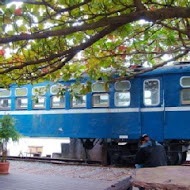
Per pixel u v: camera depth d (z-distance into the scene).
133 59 7.61
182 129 10.65
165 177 3.71
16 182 8.88
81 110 12.48
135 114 11.43
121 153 12.14
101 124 12.03
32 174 10.33
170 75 10.98
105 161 12.27
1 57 5.41
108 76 8.05
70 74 7.04
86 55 7.00
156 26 6.15
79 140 13.15
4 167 10.38
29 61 4.63
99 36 3.83
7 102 14.44
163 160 6.08
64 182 8.93
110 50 6.33
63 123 12.84
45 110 13.30
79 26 3.40
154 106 11.16
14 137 10.44
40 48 5.07
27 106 13.80
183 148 11.27
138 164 6.10
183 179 3.59
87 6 4.29
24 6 4.03
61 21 4.21
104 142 12.30
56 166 12.16
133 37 6.21
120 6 4.22
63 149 13.61
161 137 10.93
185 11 3.13
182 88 10.79
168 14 3.17
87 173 10.53
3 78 5.76
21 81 6.11
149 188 3.39
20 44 5.09
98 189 7.97
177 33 6.29
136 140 11.55
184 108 10.70
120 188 4.09
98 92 12.16
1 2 3.28
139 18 3.27
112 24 3.44
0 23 3.99
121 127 11.65
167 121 10.89
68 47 5.08
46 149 17.78
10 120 10.46
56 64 6.21
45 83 13.24
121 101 11.75
